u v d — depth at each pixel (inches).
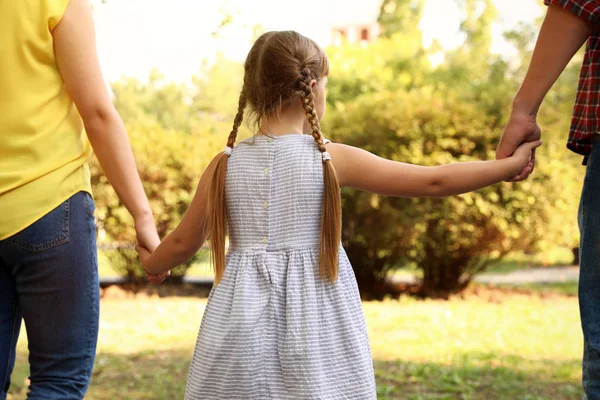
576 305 356.5
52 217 82.9
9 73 81.6
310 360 82.0
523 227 363.6
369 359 85.9
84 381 86.4
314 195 86.4
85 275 85.1
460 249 370.9
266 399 82.4
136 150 372.5
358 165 88.9
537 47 84.5
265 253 86.1
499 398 189.3
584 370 80.7
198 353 85.7
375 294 375.6
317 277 85.1
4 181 81.2
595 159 80.6
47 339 84.2
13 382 191.3
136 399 182.4
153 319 309.4
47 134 83.5
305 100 88.9
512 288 402.6
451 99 361.1
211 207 88.9
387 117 356.5
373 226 362.0
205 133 382.3
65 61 84.7
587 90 82.0
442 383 203.6
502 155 89.4
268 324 83.7
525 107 87.0
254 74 91.0
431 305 350.3
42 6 81.8
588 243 80.2
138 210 96.8
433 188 88.4
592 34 81.5
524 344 261.9
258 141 89.7
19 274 83.8
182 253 97.3
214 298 86.9
